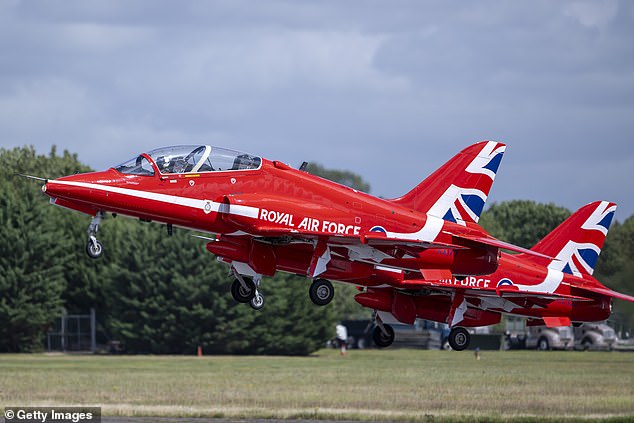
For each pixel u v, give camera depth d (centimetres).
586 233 15438
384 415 12369
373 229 11519
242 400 14300
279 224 10800
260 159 11138
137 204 10519
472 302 14525
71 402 13712
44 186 10338
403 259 11969
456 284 14050
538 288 14762
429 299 14200
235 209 10588
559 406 13925
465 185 12875
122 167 10712
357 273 11881
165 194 10606
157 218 10731
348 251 11675
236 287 11938
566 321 15075
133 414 12162
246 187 10919
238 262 11406
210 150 10944
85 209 10606
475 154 12950
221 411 12556
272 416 12156
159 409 12719
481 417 12225
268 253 11419
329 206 11275
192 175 10731
